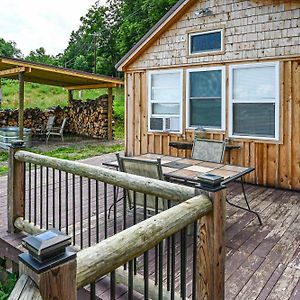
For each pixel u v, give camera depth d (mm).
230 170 3580
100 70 24391
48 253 888
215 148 4625
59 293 911
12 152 3117
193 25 6184
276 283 2334
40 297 861
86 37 28188
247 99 5641
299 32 5059
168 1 17391
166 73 6645
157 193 1934
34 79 10461
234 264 2615
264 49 5398
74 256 949
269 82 5402
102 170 2346
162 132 6785
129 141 7410
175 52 6473
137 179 2072
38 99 16734
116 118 15453
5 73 8750
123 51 20547
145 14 20594
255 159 5613
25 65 7953
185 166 3795
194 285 1709
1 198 4578
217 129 6004
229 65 5789
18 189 3174
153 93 6883
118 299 2109
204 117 6199
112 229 3295
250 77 5594
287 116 5277
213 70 5996
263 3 5355
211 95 6062
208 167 3742
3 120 11305
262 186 5492
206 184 1692
